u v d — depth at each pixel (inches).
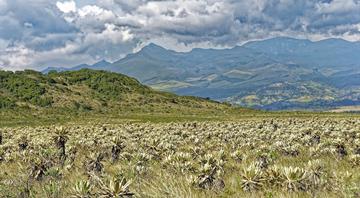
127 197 344.2
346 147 895.1
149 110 6028.5
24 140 1159.6
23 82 6279.5
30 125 3678.6
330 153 786.8
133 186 413.4
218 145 1125.1
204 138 1428.4
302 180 398.9
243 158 706.2
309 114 4761.3
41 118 4520.2
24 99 5797.2
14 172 644.7
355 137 1191.6
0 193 403.9
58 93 6289.4
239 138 1277.1
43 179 518.6
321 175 444.1
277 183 406.3
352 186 371.6
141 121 3961.6
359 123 2087.8
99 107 6087.6
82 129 2358.5
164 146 919.0
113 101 6604.3
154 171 579.5
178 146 1170.0
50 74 7711.6
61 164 696.4
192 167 563.5
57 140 781.3
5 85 6171.3
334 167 612.7
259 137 1338.6
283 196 370.0
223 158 680.4
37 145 1156.5
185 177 496.1
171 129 2112.5
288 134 1358.3
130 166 566.6
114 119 4419.3
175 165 568.7
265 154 711.7
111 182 350.9
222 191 422.9
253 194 387.2
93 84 7273.6
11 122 3939.5
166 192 379.9
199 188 428.8
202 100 7568.9
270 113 5265.8
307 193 381.7
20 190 418.3
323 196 372.8
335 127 1727.4
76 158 882.1
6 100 5408.5
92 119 4407.0
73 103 6003.9
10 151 1139.3
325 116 4013.3
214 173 472.7
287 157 794.8
